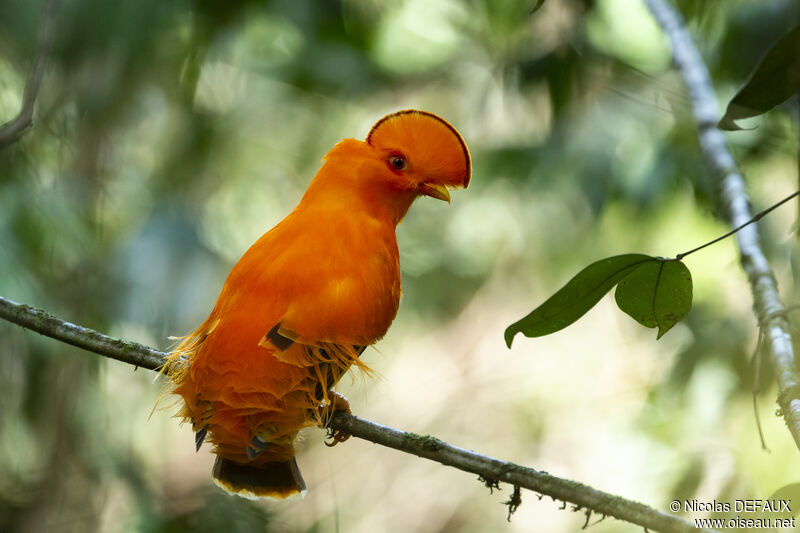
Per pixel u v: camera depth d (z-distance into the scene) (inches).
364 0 522.0
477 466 208.2
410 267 638.5
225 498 415.8
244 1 455.8
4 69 416.8
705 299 470.3
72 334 239.9
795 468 417.1
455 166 262.4
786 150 388.5
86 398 444.5
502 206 607.2
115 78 442.9
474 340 694.5
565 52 427.5
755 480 421.1
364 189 258.4
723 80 404.8
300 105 576.4
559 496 198.1
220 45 478.6
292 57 530.3
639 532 467.2
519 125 544.1
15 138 238.4
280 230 245.3
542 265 616.4
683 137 442.9
